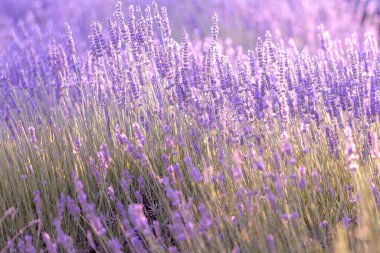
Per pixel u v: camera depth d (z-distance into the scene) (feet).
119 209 4.12
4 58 5.69
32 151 4.35
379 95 4.24
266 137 4.27
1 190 4.29
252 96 4.44
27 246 3.97
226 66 4.43
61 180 4.31
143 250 3.88
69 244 3.86
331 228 4.01
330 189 4.15
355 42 4.95
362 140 4.26
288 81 4.39
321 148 4.29
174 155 4.32
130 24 4.56
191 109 4.42
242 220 3.99
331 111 4.28
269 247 3.86
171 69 4.49
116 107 4.52
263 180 4.13
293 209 4.07
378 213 3.91
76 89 4.90
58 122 4.61
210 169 3.99
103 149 4.10
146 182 4.37
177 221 3.84
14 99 4.96
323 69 4.80
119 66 4.58
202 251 3.87
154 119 4.46
